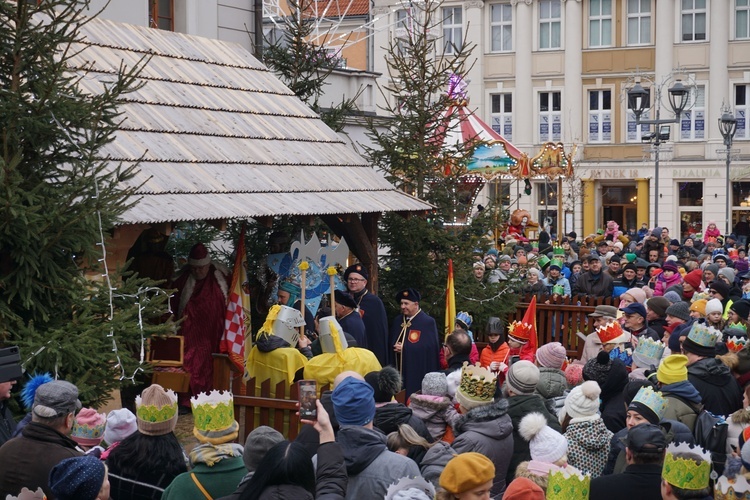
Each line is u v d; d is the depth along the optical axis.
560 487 5.15
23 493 4.79
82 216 8.12
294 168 12.84
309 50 17.05
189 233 14.47
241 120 13.11
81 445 6.55
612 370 7.99
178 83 12.92
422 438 6.44
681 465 5.12
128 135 11.27
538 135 49.84
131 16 14.63
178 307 11.60
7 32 8.25
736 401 8.34
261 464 4.99
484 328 15.84
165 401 5.84
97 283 8.65
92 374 8.25
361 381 5.85
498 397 7.17
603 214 49.94
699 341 8.38
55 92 8.21
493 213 16.69
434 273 15.68
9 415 6.89
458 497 4.95
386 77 42.38
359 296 12.52
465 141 16.83
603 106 48.97
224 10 16.58
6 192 7.76
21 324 7.99
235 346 11.62
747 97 46.88
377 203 13.21
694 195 47.88
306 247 11.95
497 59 50.12
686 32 47.50
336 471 5.23
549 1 49.28
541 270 20.28
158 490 5.72
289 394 9.31
